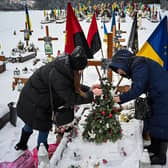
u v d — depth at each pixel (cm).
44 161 291
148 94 337
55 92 330
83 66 308
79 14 3825
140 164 271
